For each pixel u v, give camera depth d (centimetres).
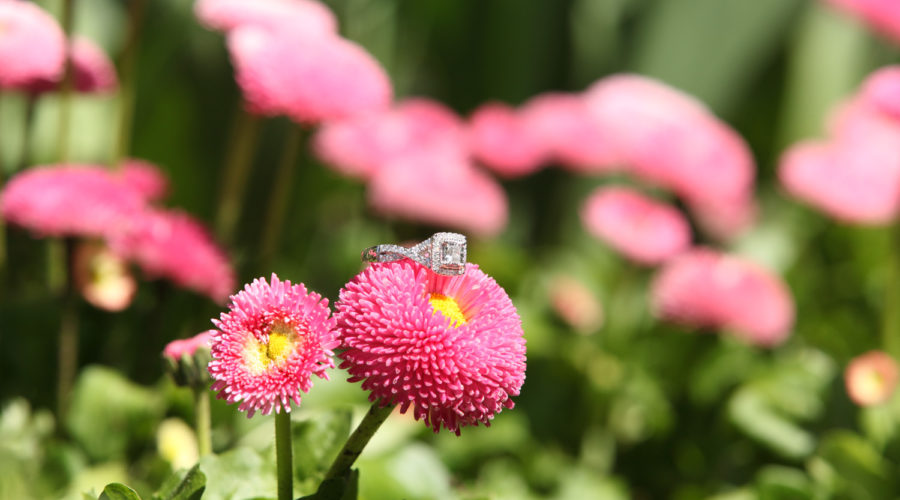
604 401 90
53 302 69
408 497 60
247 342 41
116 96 96
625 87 104
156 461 59
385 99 71
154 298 68
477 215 96
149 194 74
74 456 60
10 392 67
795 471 84
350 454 43
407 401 41
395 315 41
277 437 43
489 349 41
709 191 95
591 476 83
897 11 96
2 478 58
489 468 83
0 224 71
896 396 80
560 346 92
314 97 67
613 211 97
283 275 87
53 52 66
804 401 85
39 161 90
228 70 102
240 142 83
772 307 91
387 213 97
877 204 95
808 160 100
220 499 48
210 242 67
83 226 61
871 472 74
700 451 89
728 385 90
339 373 79
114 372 64
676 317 91
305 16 76
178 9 98
